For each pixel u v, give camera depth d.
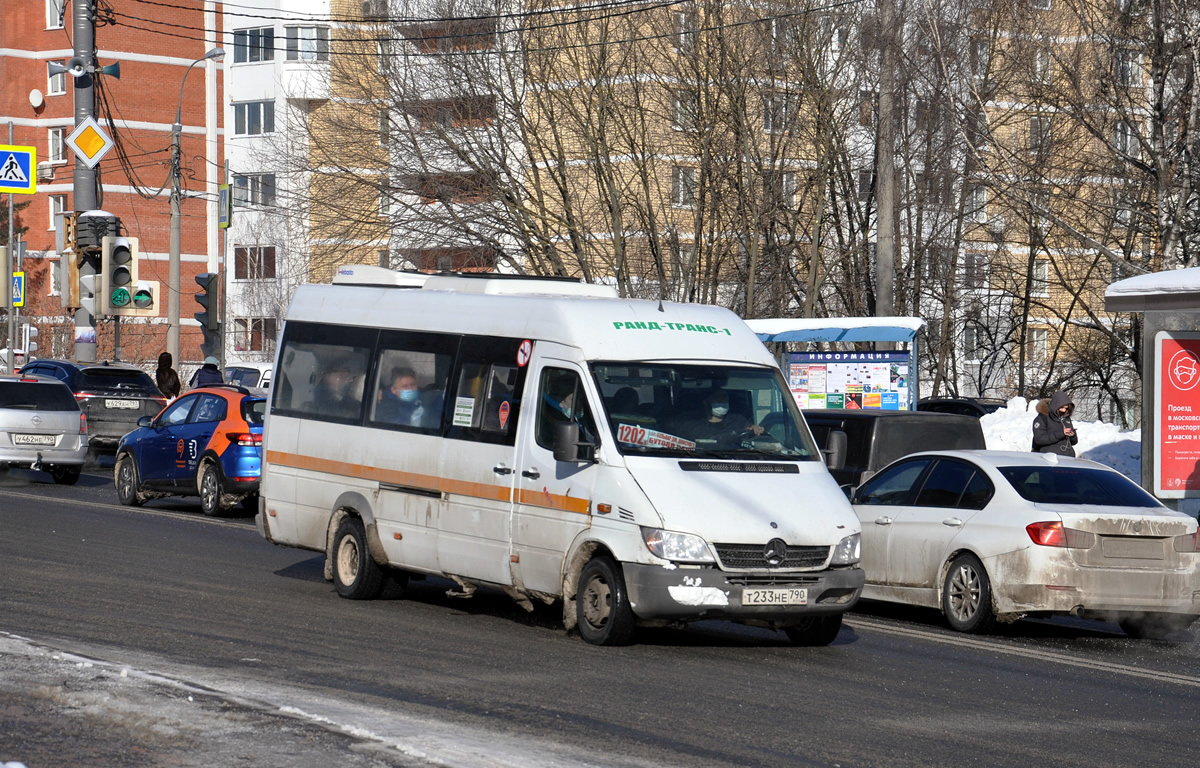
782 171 50.75
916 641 17.00
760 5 49.66
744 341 17.12
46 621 15.37
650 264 51.12
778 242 51.69
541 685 12.95
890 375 33.41
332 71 51.03
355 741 9.88
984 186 44.00
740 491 15.27
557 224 50.81
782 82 50.44
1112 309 26.08
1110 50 40.19
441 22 50.38
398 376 18.39
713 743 10.97
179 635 14.85
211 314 36.75
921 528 18.81
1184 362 25.98
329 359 19.56
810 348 49.84
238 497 29.23
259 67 90.50
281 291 81.62
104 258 33.88
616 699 12.47
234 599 17.84
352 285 19.95
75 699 10.80
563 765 9.86
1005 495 18.03
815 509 15.40
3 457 35.47
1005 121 46.59
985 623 17.78
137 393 43.31
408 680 12.91
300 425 19.73
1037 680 14.61
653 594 14.69
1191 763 11.13
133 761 9.22
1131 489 18.45
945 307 56.53
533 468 16.19
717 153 49.69
